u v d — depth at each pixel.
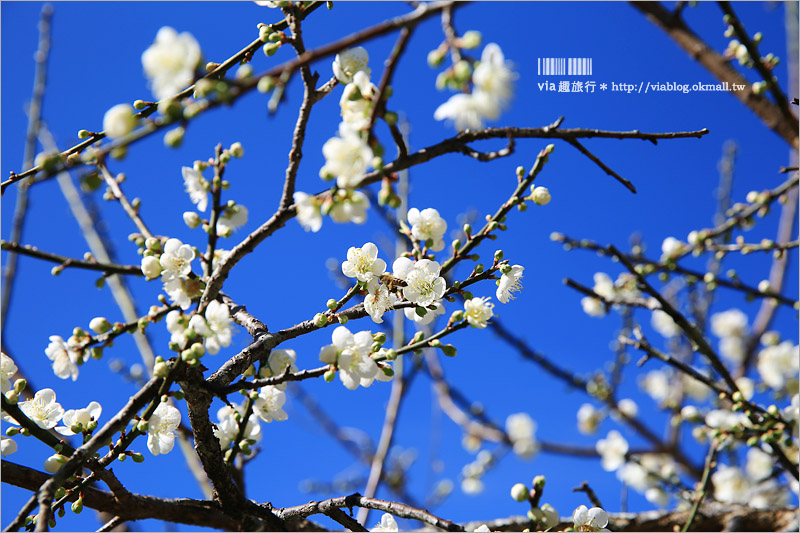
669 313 1.31
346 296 1.15
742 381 1.70
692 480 1.94
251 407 1.17
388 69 1.05
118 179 1.23
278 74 1.02
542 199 1.16
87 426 1.14
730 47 1.38
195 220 1.12
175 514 1.17
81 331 1.10
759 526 1.32
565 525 1.22
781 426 1.30
